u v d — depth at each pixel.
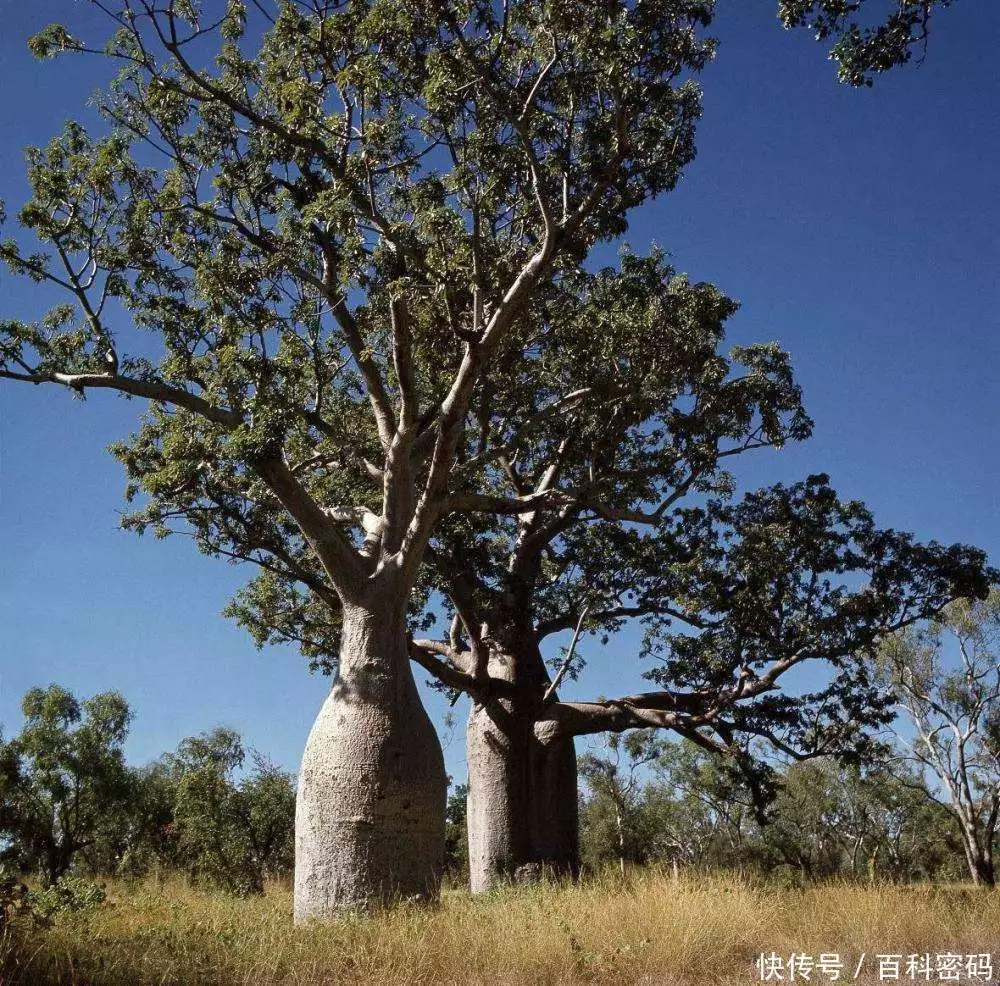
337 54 12.98
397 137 12.54
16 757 31.22
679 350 13.84
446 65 11.35
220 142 14.01
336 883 11.15
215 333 13.23
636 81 11.55
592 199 11.99
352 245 11.73
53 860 30.89
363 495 16.67
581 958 7.54
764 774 16.55
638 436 16.27
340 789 11.47
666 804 43.31
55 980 6.21
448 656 18.45
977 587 16.56
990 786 35.03
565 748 17.20
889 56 8.50
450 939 8.06
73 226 13.45
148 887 15.74
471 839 17.08
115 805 31.77
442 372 14.54
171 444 13.37
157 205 13.75
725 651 16.38
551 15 11.06
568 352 14.52
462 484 14.75
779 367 15.05
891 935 8.68
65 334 13.45
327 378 14.06
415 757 11.80
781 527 16.61
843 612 16.14
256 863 23.73
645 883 10.27
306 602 19.55
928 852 45.03
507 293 12.30
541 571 18.64
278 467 12.26
